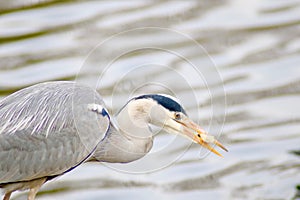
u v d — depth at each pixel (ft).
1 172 37.27
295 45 58.44
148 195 45.21
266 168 47.09
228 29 59.36
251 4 63.00
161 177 46.80
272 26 60.13
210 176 46.68
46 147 37.37
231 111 51.93
